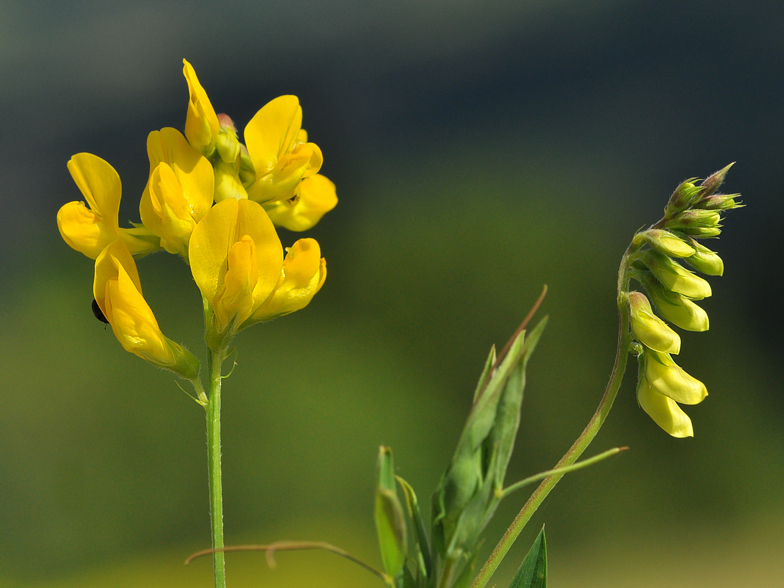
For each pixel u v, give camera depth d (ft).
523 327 1.68
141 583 5.37
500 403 1.68
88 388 6.66
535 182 8.80
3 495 5.94
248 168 1.77
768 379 7.42
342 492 6.06
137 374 6.82
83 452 6.28
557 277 7.45
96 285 1.74
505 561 3.41
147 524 5.81
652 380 1.76
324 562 5.25
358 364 7.29
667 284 1.75
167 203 1.74
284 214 1.82
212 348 1.74
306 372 7.13
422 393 7.11
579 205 8.50
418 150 9.78
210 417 1.74
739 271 8.49
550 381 6.88
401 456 6.58
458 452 1.68
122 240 1.76
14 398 6.56
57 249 9.04
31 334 7.45
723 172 1.76
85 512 5.85
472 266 7.74
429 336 7.52
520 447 6.57
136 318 1.74
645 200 8.96
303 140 1.80
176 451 6.27
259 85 11.03
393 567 1.66
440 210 8.45
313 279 1.76
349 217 8.72
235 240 1.74
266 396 6.76
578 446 1.73
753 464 6.56
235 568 5.35
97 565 5.59
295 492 5.97
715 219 1.75
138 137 10.36
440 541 1.69
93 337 7.35
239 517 5.80
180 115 10.62
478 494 1.68
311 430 6.48
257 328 7.58
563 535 5.85
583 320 7.20
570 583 5.45
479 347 7.42
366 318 7.74
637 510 6.11
